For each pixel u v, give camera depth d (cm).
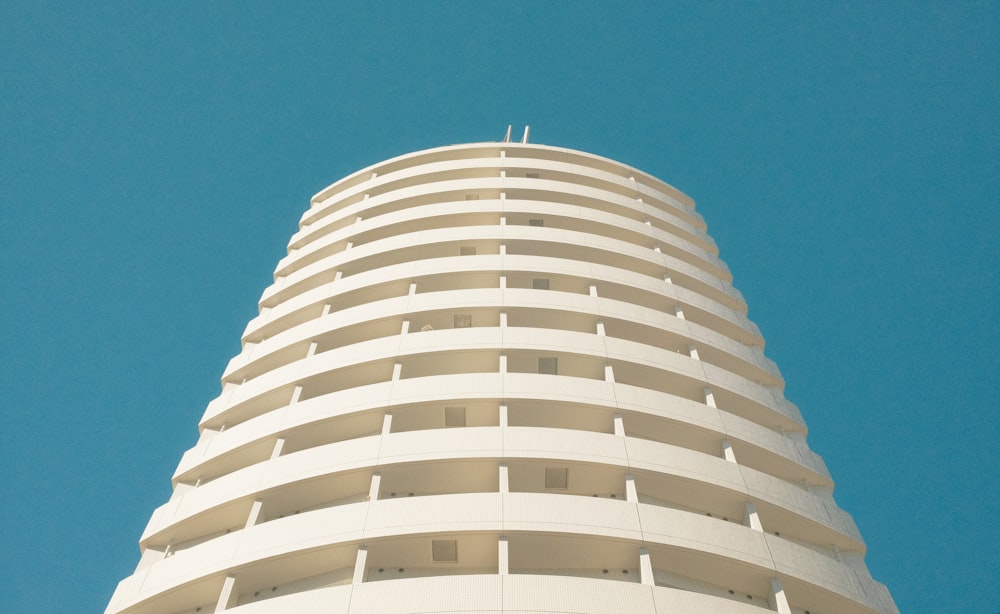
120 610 2525
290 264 4409
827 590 2550
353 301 3831
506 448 2728
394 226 4300
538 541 2461
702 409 3142
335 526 2470
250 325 3966
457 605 2178
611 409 3000
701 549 2481
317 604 2208
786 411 3534
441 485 2769
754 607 2300
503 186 4575
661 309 3950
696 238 4766
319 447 2825
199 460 3117
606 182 4966
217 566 2478
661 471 2745
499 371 3194
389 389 3031
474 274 3756
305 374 3288
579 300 3581
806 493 2998
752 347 4072
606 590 2241
